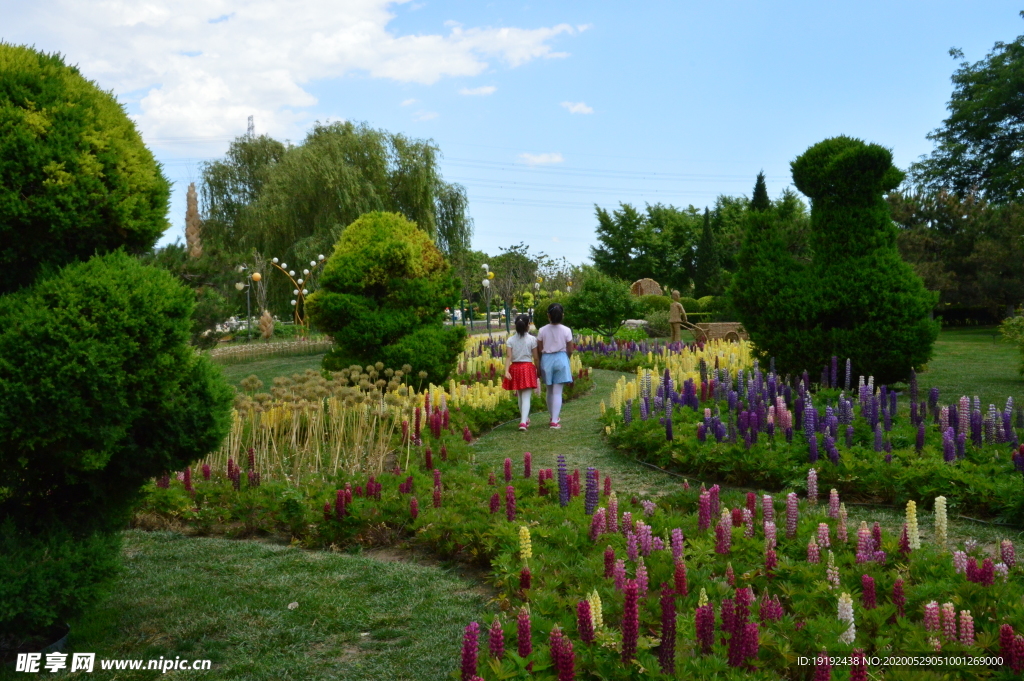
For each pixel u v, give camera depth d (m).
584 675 2.83
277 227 30.83
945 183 33.91
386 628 3.76
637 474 7.03
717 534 4.11
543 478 5.67
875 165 9.88
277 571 4.62
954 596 3.22
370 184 30.95
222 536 5.50
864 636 3.03
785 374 10.19
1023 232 28.25
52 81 3.61
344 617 3.89
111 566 3.64
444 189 35.69
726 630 3.05
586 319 23.55
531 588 3.69
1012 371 13.19
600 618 3.06
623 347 19.11
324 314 10.78
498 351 16.50
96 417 3.33
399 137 32.97
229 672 3.33
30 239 3.47
